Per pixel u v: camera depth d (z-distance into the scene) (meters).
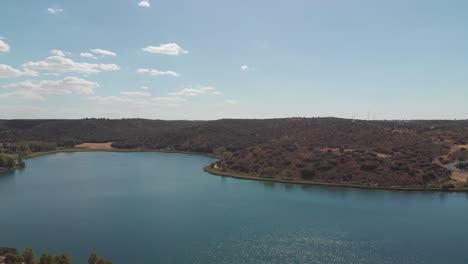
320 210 125.50
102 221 112.00
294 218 115.75
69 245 92.12
